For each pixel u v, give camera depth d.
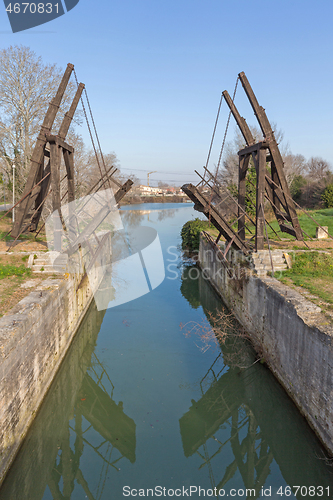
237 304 14.58
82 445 8.48
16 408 7.32
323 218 24.61
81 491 7.08
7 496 6.61
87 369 11.49
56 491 7.07
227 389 10.38
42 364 9.29
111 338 13.64
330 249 14.59
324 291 10.14
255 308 12.11
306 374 7.98
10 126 24.55
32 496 7.07
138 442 8.43
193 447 8.27
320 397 7.31
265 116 14.03
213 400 9.97
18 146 25.58
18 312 8.55
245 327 13.40
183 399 9.97
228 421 9.24
